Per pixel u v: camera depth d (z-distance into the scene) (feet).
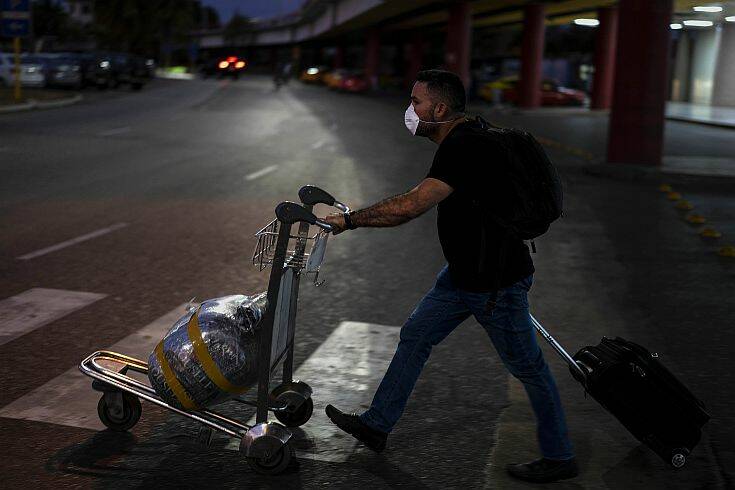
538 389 12.33
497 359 17.89
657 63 52.47
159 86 185.06
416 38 245.04
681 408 12.55
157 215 33.91
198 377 12.00
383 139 73.97
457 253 11.77
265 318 11.78
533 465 12.51
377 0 153.48
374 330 19.77
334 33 274.77
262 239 12.59
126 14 316.19
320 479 12.32
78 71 140.56
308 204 12.57
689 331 20.56
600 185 49.47
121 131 73.51
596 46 152.66
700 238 33.22
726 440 14.14
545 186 11.47
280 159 56.03
